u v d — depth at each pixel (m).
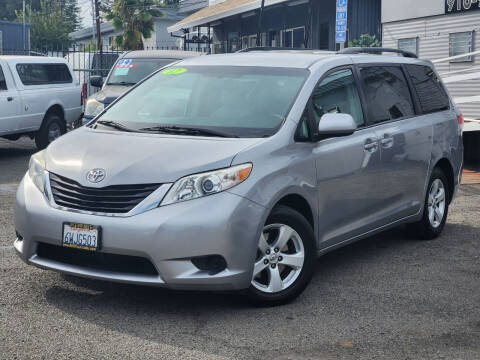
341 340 4.57
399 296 5.52
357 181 5.95
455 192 7.80
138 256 4.66
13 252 6.46
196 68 6.23
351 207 5.93
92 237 4.72
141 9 46.69
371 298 5.45
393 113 6.66
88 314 4.90
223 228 4.66
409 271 6.25
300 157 5.29
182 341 4.47
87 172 4.89
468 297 5.55
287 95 5.58
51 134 14.77
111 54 22.34
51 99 14.58
